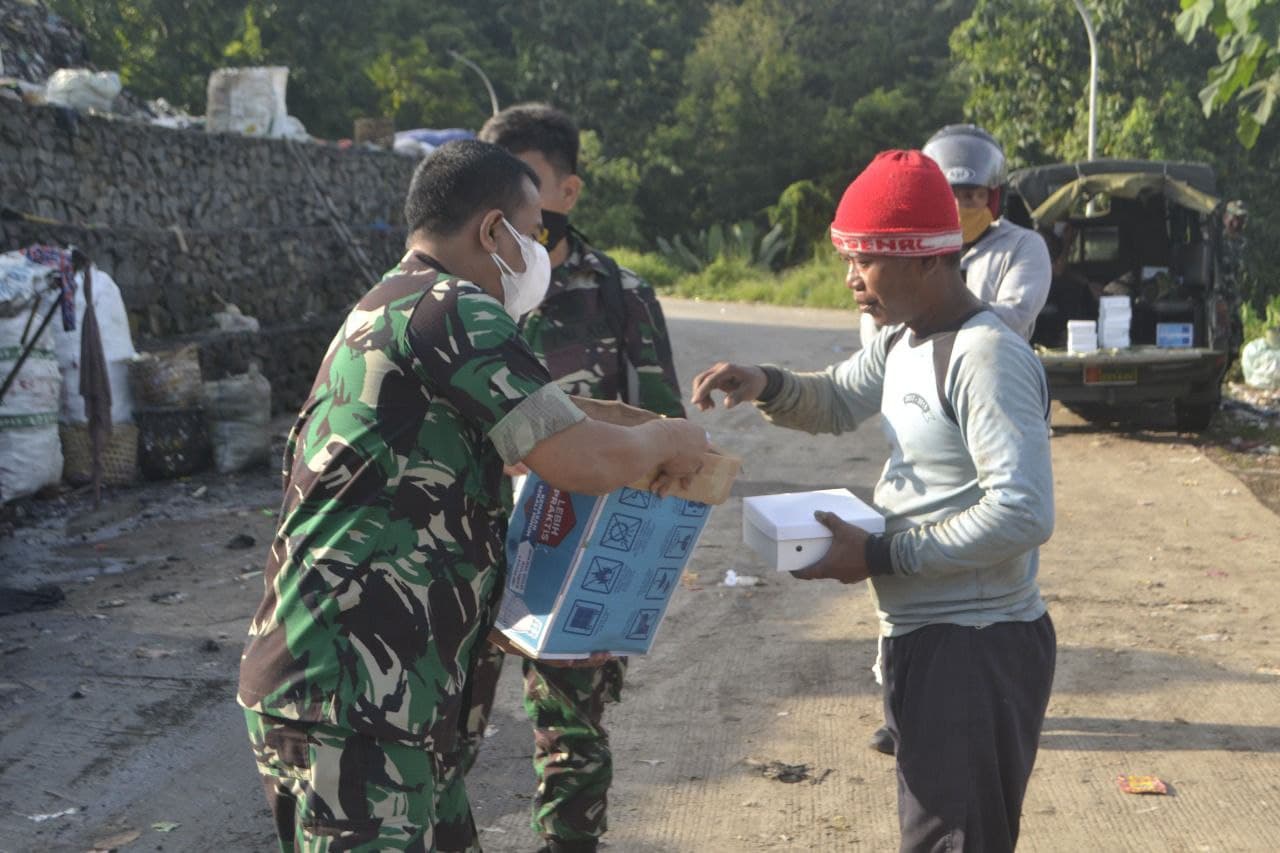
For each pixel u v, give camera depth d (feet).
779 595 21.35
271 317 43.65
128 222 37.55
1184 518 26.63
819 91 159.12
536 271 8.21
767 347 60.08
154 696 16.72
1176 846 12.76
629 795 13.91
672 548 8.94
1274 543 24.52
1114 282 38.01
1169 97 77.66
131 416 30.48
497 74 157.79
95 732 15.57
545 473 7.56
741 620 20.03
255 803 13.89
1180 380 35.19
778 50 154.61
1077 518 26.71
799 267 124.26
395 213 55.36
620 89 157.79
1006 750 8.50
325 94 120.78
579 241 10.95
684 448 8.21
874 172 8.51
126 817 13.50
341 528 7.38
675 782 14.24
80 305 29.17
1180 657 18.10
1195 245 36.86
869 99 146.41
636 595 8.96
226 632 19.35
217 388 31.73
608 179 145.18
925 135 146.00
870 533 8.53
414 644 7.39
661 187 153.58
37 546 24.53
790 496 9.15
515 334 7.54
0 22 49.42
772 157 150.00
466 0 165.48
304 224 47.55
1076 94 82.33
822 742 15.33
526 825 13.23
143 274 36.68
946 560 8.15
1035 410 8.17
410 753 7.41
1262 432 36.68
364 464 7.39
